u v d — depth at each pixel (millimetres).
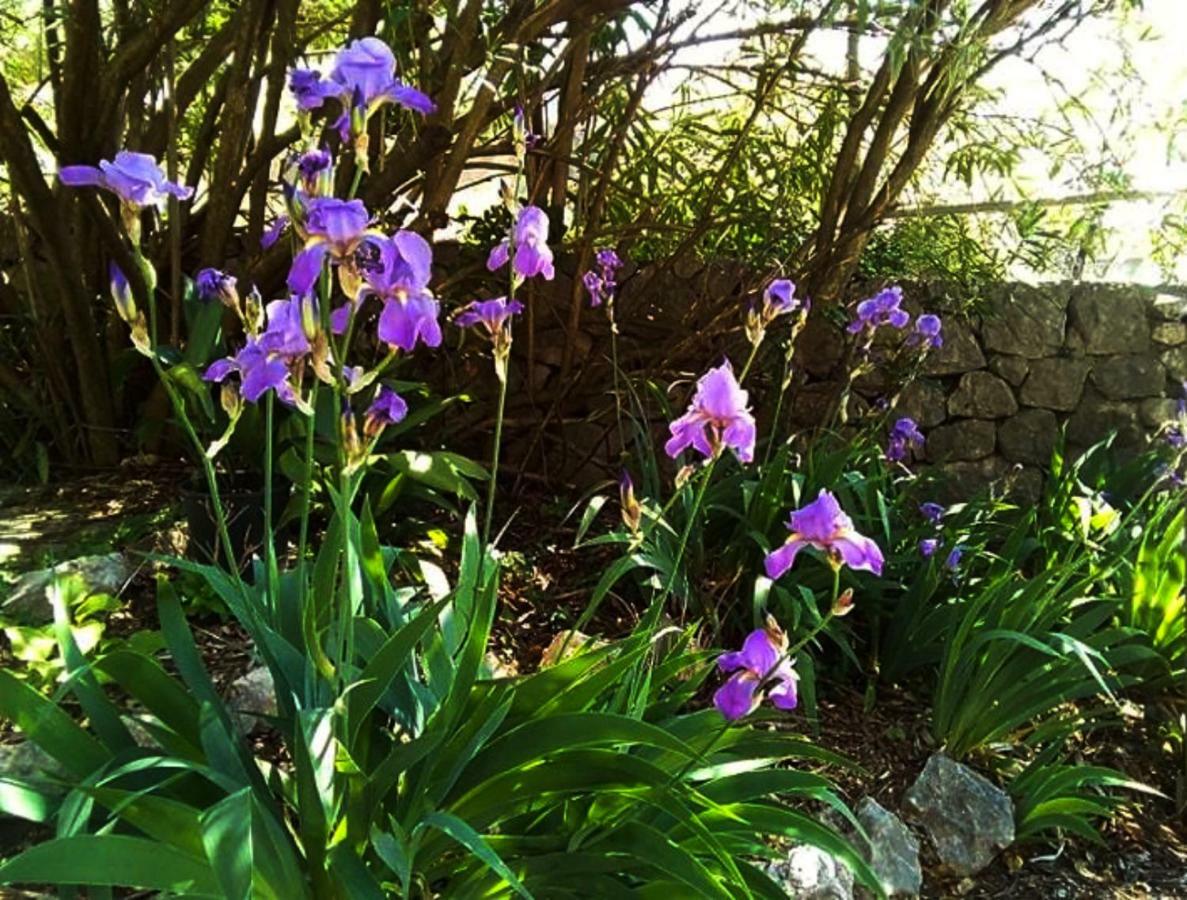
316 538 3352
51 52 3783
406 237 1344
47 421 4066
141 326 1541
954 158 4082
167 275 4078
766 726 2807
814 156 4332
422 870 1650
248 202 4477
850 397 4441
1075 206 4043
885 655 3160
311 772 1374
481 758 1612
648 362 4426
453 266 4391
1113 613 3305
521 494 4316
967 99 3922
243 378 1505
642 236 4352
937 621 3064
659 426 4383
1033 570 3797
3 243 4484
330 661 1646
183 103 3979
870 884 1671
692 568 3254
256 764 1619
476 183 4152
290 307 1457
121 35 3854
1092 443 4547
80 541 3242
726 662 1639
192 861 1331
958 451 4547
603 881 1625
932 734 2924
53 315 3994
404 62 3459
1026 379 4535
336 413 1445
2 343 4199
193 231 4188
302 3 4270
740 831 1757
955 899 2465
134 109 4086
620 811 1694
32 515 3543
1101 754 3020
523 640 3162
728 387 1635
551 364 4527
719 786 1787
